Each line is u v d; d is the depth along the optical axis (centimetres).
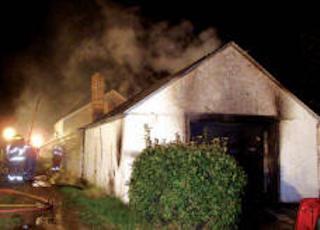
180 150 873
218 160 857
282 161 1531
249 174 1516
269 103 1532
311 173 1551
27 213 1248
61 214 1231
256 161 1530
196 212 833
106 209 1248
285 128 1539
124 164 1391
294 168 1538
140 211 940
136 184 946
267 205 1491
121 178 1431
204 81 1473
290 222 1187
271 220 1219
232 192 848
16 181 2233
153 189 888
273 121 1527
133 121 1404
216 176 842
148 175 905
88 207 1307
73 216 1199
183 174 838
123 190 1389
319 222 768
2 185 2027
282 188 1523
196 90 1462
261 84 1530
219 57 1495
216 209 832
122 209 1241
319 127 1571
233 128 1509
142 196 919
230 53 1508
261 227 1120
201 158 852
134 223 995
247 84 1516
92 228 1036
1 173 2491
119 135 1479
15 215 1198
